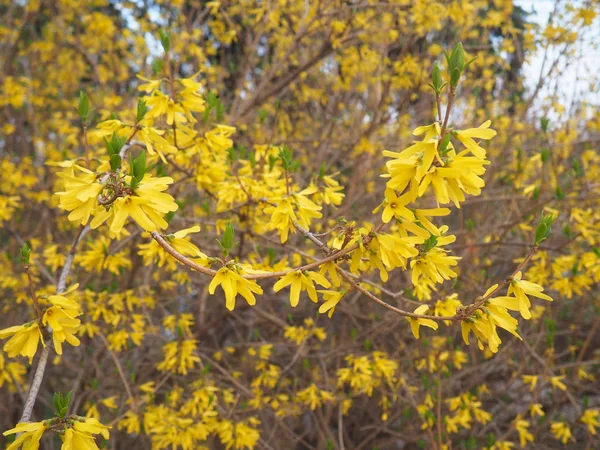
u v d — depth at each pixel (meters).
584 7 3.67
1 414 4.36
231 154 2.21
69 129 4.05
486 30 5.13
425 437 3.77
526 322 4.64
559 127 4.43
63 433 1.24
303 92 5.19
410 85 4.21
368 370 3.05
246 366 4.06
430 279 1.49
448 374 3.34
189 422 2.75
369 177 4.94
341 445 3.12
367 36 4.52
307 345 4.00
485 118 5.10
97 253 2.40
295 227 1.71
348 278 1.36
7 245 4.41
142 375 3.91
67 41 5.29
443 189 1.17
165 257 2.10
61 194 1.14
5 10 6.25
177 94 2.01
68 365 3.82
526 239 3.43
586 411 3.18
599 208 3.61
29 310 3.56
